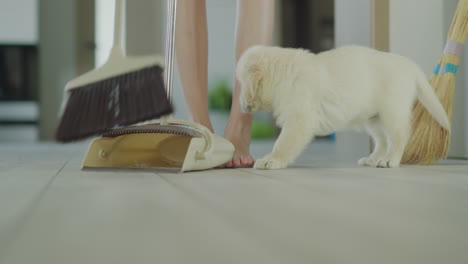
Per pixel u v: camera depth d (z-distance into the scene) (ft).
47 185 3.05
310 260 1.15
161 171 4.12
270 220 1.77
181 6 5.48
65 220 1.76
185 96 5.57
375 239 1.42
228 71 23.00
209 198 2.43
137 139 4.61
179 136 4.60
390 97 5.13
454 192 2.74
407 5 7.21
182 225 1.65
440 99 5.84
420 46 7.29
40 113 21.53
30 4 21.08
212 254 1.21
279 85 4.93
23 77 21.31
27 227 1.62
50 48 21.42
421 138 5.64
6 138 21.16
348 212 1.98
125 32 11.28
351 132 7.96
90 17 21.65
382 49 7.17
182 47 5.50
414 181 3.43
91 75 4.03
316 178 3.65
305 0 23.63
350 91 4.97
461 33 5.84
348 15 7.93
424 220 1.78
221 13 22.74
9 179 3.49
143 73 3.92
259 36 5.47
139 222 1.72
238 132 5.34
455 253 1.24
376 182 3.35
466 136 7.06
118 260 1.16
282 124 5.03
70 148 12.71
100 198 2.42
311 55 5.15
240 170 4.57
